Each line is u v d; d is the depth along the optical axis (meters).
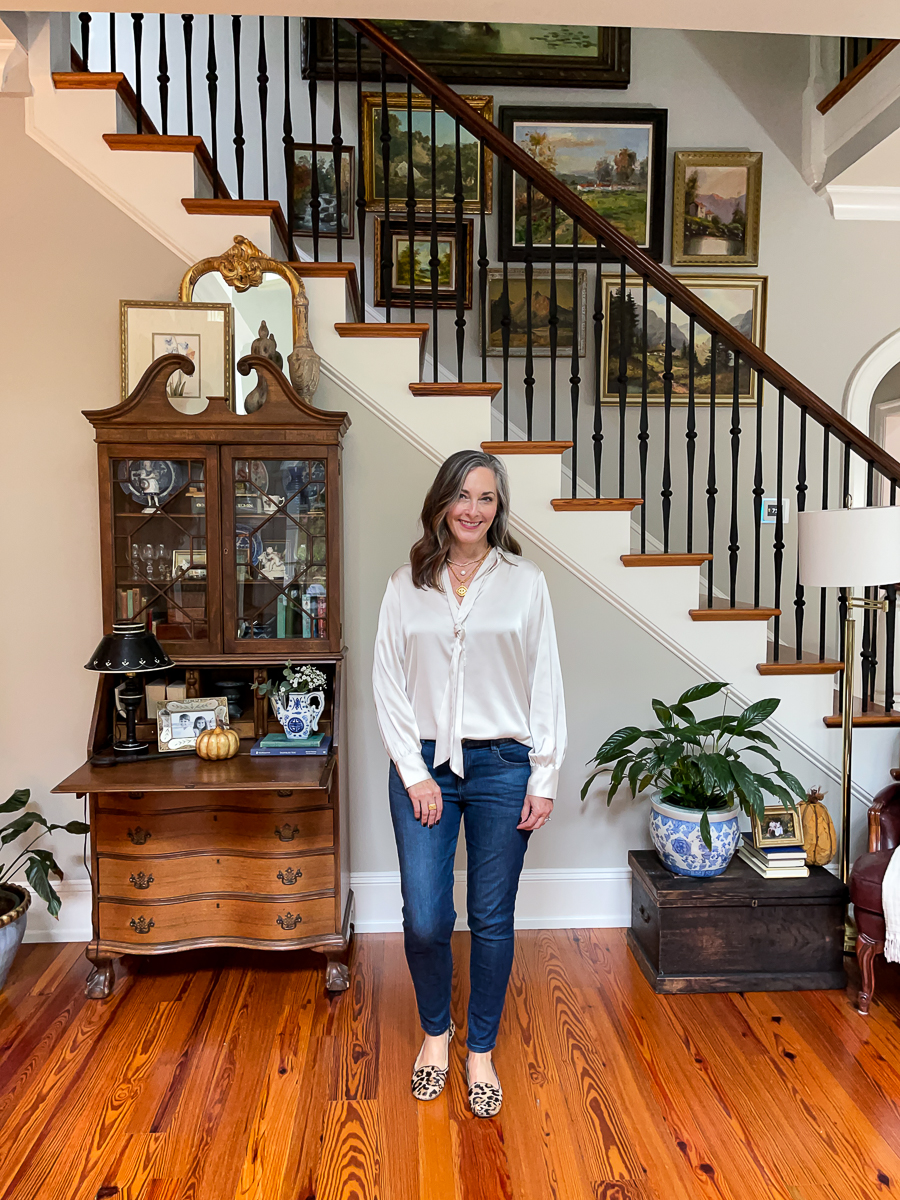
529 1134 1.74
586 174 3.86
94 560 2.57
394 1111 1.81
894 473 2.71
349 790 2.67
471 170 3.77
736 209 3.92
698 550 4.00
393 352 2.57
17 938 2.29
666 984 2.32
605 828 2.74
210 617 2.35
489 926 1.80
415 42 3.76
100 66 3.57
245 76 3.64
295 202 3.68
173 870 2.27
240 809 2.27
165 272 2.51
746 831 2.65
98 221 2.50
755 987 2.34
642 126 3.85
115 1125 1.76
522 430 3.86
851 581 2.32
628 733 2.46
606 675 2.69
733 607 2.77
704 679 2.71
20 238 2.49
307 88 3.67
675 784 2.51
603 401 3.89
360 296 3.03
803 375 4.01
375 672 1.88
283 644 2.38
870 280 3.99
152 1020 2.16
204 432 2.28
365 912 2.71
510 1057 2.01
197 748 2.28
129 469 2.32
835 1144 1.72
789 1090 1.89
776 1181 1.62
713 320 2.64
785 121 3.93
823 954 2.37
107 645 2.16
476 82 3.81
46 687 2.60
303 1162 1.66
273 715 2.53
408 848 1.81
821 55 3.88
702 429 3.96
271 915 2.28
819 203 3.96
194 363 2.42
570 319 3.87
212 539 2.32
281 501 2.36
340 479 2.41
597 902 2.75
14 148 2.47
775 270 3.97
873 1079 1.94
